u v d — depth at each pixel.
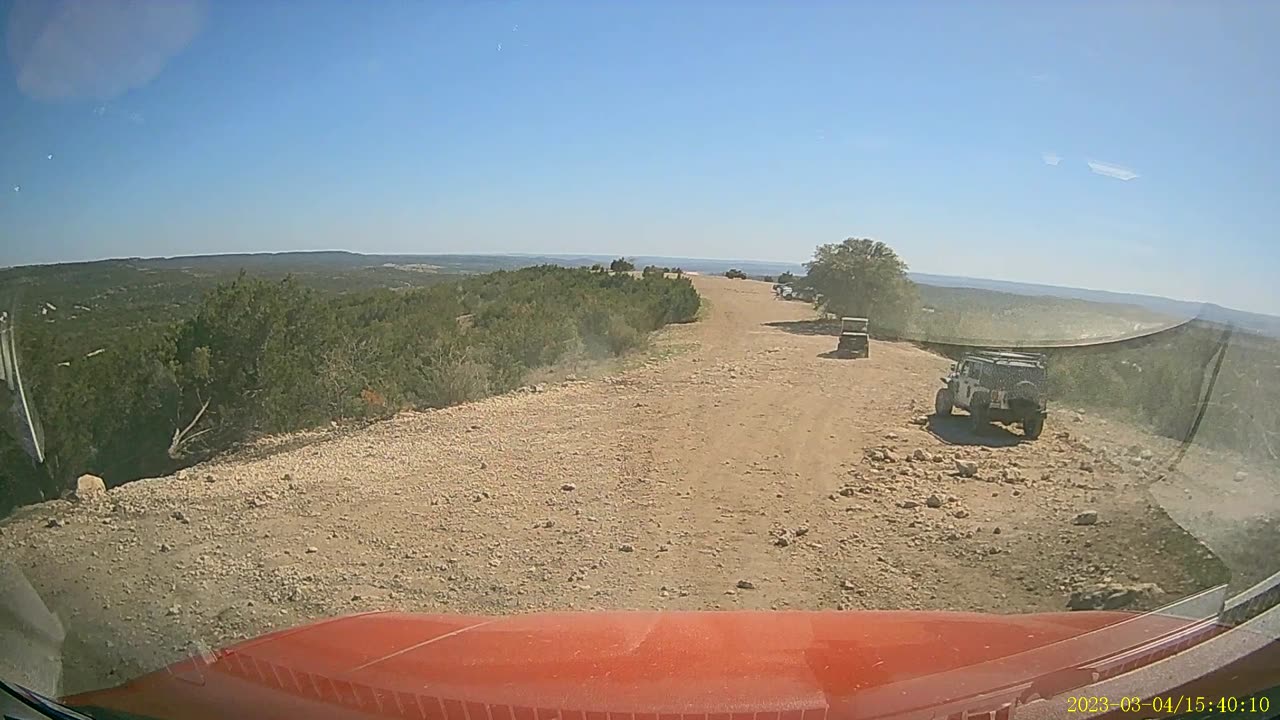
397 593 5.93
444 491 9.19
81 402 10.09
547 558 6.82
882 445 11.28
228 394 12.70
